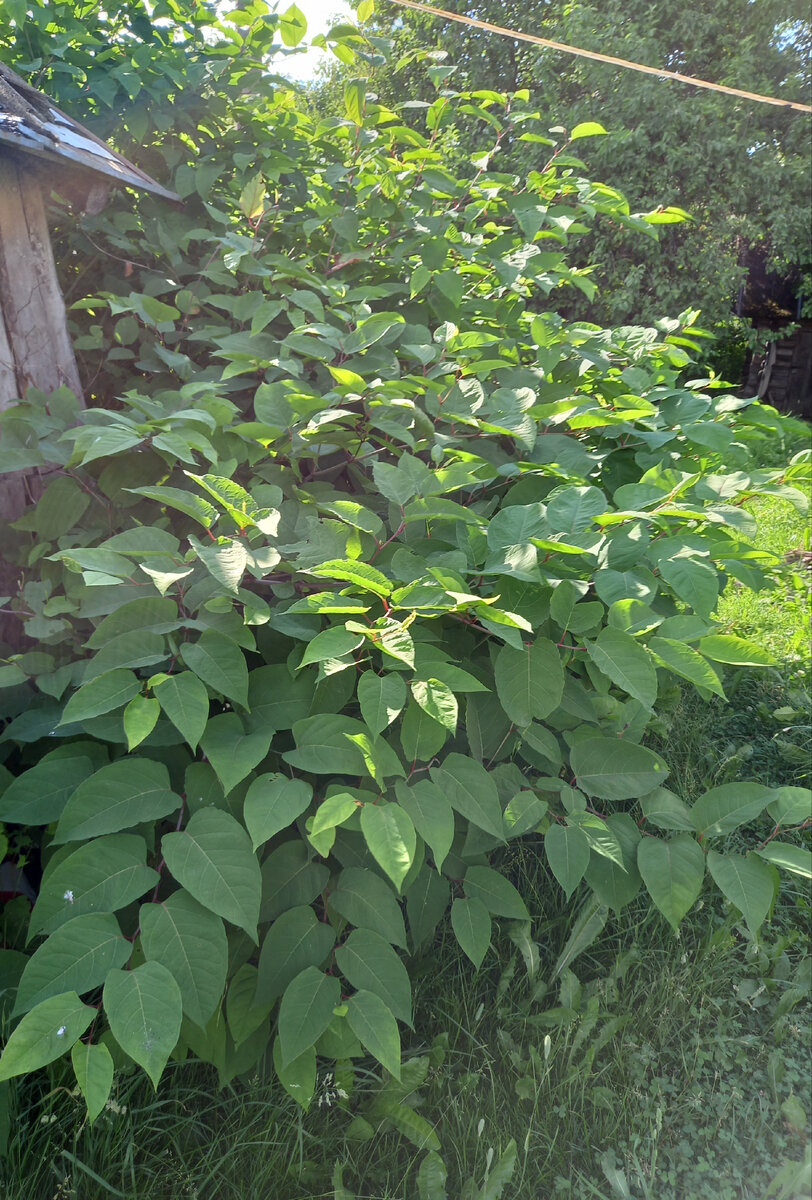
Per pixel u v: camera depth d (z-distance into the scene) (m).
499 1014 2.11
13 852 2.24
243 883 1.53
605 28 11.76
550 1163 1.90
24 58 2.98
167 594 1.84
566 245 3.21
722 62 12.04
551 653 1.91
